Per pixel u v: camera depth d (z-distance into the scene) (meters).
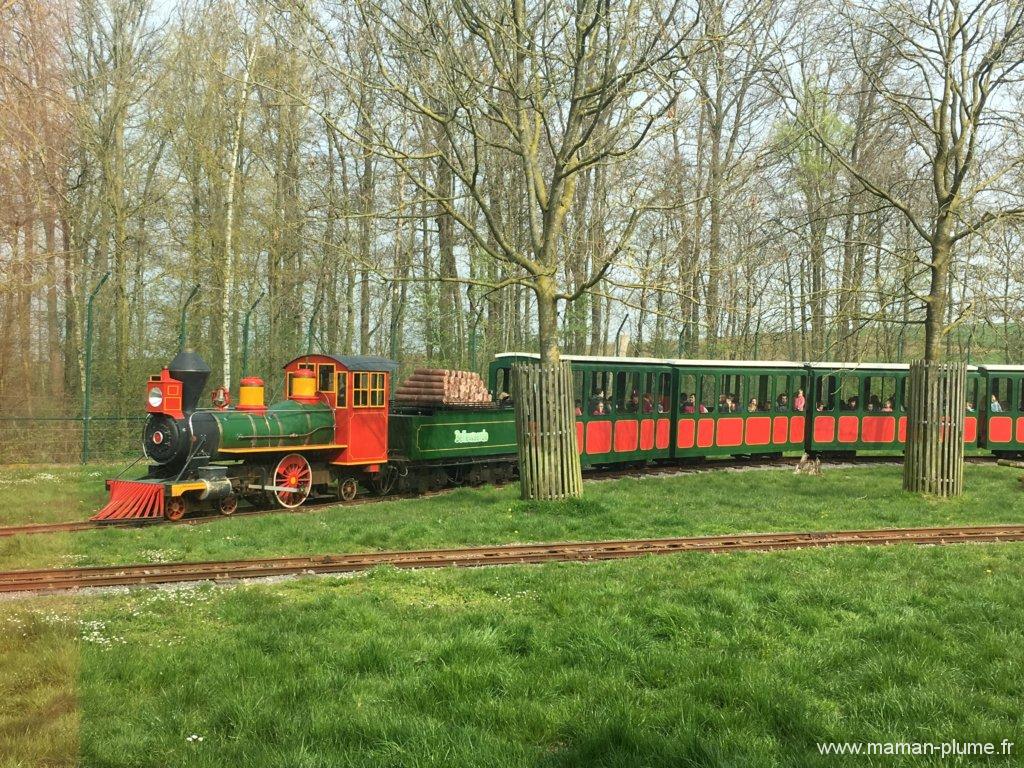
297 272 28.81
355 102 13.89
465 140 18.02
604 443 22.08
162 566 9.89
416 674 6.27
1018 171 17.22
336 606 8.05
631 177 16.91
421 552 10.86
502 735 5.28
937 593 8.84
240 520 13.95
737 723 5.41
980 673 6.38
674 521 13.84
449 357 29.53
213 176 27.27
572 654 6.68
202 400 26.44
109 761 4.86
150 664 6.33
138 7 25.34
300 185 27.02
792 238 21.17
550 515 14.32
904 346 35.50
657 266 14.81
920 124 19.08
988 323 17.06
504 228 27.22
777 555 10.89
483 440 20.41
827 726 5.31
